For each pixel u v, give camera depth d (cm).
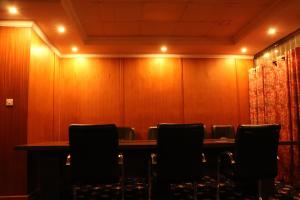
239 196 359
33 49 415
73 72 583
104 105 580
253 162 277
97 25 470
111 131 259
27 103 392
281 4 371
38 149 277
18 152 386
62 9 366
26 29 402
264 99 535
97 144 259
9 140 387
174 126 262
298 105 426
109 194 377
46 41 479
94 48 549
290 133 445
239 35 510
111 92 584
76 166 260
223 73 605
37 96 434
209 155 335
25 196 378
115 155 265
